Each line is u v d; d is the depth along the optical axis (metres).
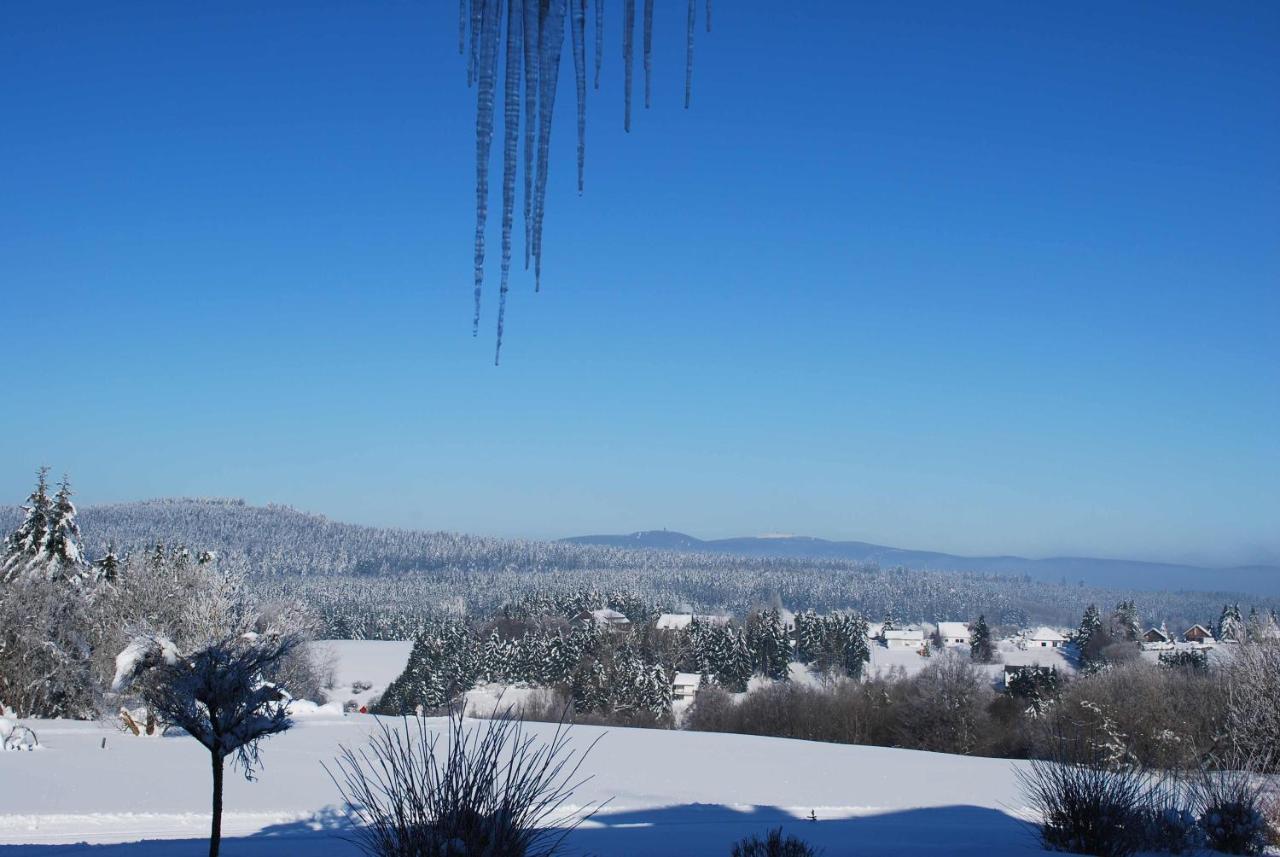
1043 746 30.05
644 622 111.00
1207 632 104.12
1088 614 104.88
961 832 16.75
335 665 80.88
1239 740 24.45
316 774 20.86
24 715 37.44
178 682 10.34
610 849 13.37
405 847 7.93
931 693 51.97
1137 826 13.73
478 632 105.12
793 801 21.61
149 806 16.94
